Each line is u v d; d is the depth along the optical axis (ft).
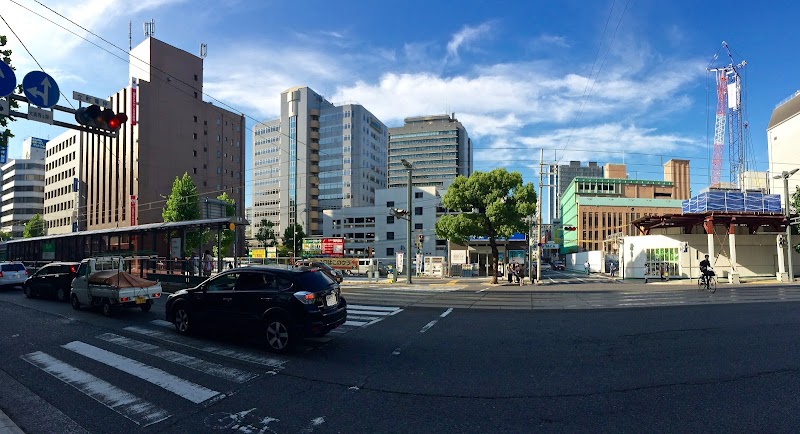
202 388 20.44
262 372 23.02
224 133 264.72
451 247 169.07
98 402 18.70
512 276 103.96
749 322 36.09
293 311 26.78
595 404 17.89
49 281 53.31
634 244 118.32
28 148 344.90
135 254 82.64
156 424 16.40
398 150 463.42
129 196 219.82
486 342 29.96
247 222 66.54
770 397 18.21
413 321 39.70
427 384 20.88
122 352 27.09
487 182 100.89
